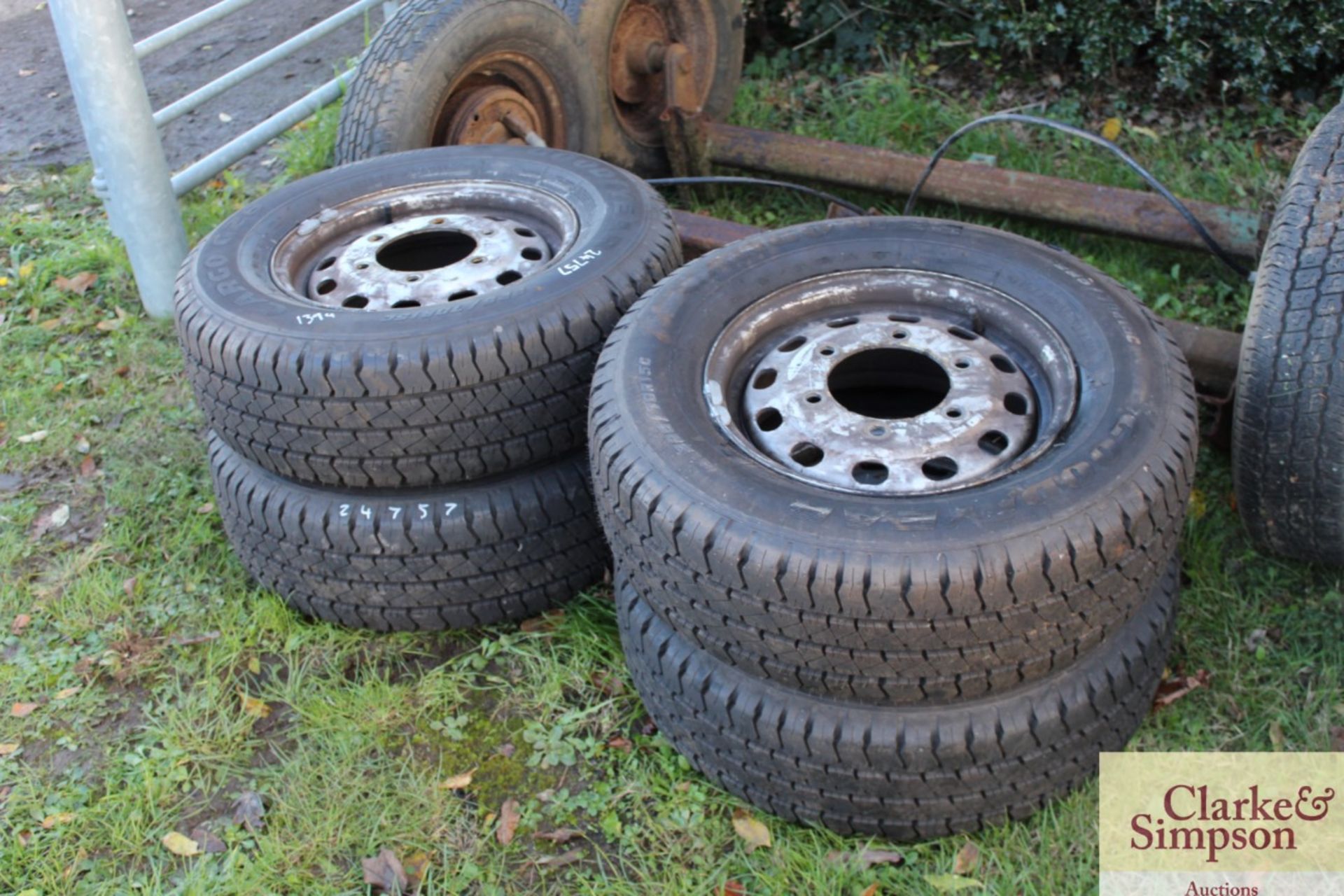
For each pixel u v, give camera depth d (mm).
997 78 6125
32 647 3395
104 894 2736
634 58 5277
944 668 2342
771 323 2949
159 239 4613
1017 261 2930
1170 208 4273
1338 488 2822
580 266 3113
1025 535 2262
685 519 2383
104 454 4113
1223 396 3605
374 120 4148
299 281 3445
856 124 5801
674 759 2918
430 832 2812
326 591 3240
